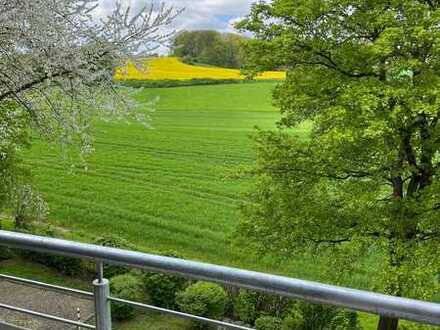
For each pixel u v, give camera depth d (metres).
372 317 10.45
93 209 21.09
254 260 15.88
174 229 19.05
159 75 64.38
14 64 6.91
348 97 7.83
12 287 10.33
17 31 6.44
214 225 19.38
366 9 8.88
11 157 13.08
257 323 7.97
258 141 10.73
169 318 8.74
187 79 63.09
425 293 7.66
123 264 1.73
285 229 9.74
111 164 28.62
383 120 7.49
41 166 27.41
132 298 8.59
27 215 15.02
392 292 8.16
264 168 10.20
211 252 17.14
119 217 20.25
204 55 65.56
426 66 8.00
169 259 1.63
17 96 7.55
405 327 8.48
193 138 36.47
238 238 10.34
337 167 9.19
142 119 8.27
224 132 39.16
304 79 9.09
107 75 7.51
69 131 8.04
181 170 27.67
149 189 24.20
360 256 9.27
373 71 8.76
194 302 8.57
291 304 8.21
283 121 10.49
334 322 7.91
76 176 25.95
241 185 24.47
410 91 7.50
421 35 7.45
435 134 8.22
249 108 52.41
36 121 8.15
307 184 9.80
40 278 11.45
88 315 8.58
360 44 8.93
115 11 7.32
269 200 10.14
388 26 8.31
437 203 8.20
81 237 17.73
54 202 21.86
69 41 6.96
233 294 8.90
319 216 9.30
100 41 7.23
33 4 6.31
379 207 8.86
